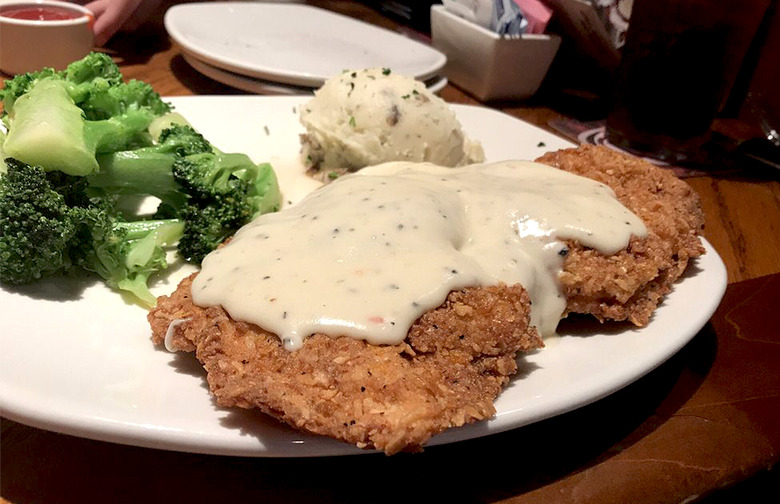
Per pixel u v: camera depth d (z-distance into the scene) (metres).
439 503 0.16
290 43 0.46
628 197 0.25
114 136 0.24
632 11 0.37
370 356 0.16
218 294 0.18
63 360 0.17
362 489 0.16
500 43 0.42
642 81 0.37
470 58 0.45
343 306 0.17
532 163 0.27
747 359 0.22
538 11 0.44
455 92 0.47
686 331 0.20
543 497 0.16
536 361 0.19
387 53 0.46
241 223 0.25
